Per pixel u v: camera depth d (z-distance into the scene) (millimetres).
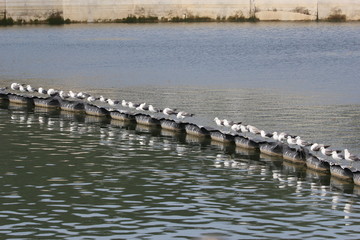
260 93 46000
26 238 20281
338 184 25703
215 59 70562
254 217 22094
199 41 90000
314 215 22312
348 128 34156
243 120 36312
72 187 24953
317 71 60188
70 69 61062
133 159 28969
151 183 25500
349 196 24281
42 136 33281
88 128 35312
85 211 22484
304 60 69312
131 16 116312
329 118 36750
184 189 24828
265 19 115625
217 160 28906
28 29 109312
